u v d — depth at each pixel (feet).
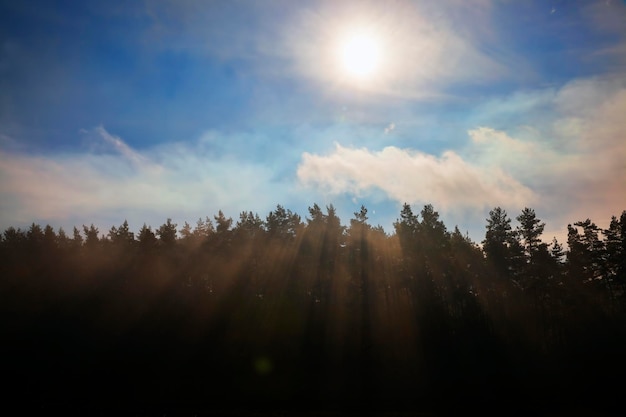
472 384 141.90
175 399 130.72
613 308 177.88
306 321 174.19
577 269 179.63
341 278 177.58
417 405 126.21
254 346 169.37
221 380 150.30
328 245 180.34
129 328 179.11
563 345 171.12
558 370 153.38
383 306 180.55
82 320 180.24
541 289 180.04
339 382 146.61
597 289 176.96
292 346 168.04
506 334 175.73
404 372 152.35
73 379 147.84
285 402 129.70
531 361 160.35
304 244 182.09
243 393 138.00
